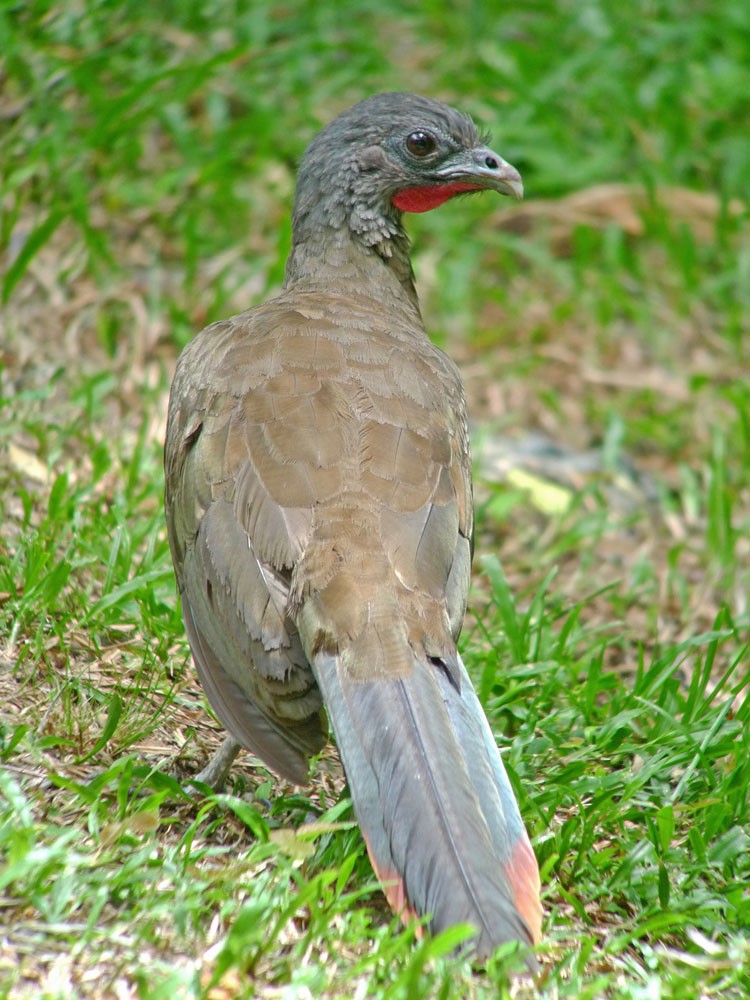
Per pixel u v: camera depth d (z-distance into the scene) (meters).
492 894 6.95
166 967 6.86
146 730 8.85
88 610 10.00
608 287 16.67
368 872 7.89
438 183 10.80
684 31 19.16
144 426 12.21
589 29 19.16
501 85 18.16
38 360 13.56
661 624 12.59
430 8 19.11
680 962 7.54
